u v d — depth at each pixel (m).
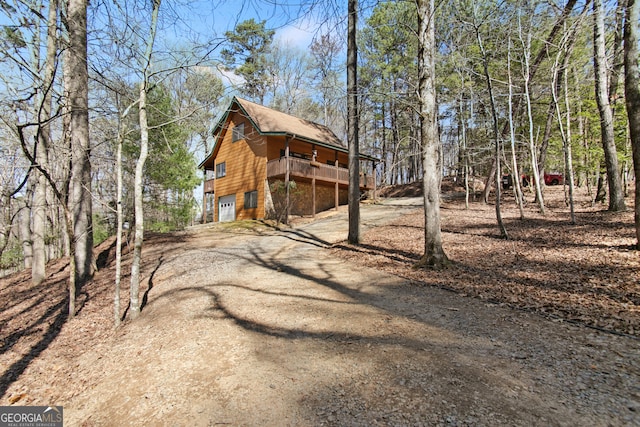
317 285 6.55
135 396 3.21
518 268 6.55
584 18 8.62
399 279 6.60
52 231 12.98
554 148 17.38
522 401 2.53
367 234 12.27
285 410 2.68
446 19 10.08
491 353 3.36
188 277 7.86
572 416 2.33
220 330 4.50
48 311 6.69
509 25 9.62
